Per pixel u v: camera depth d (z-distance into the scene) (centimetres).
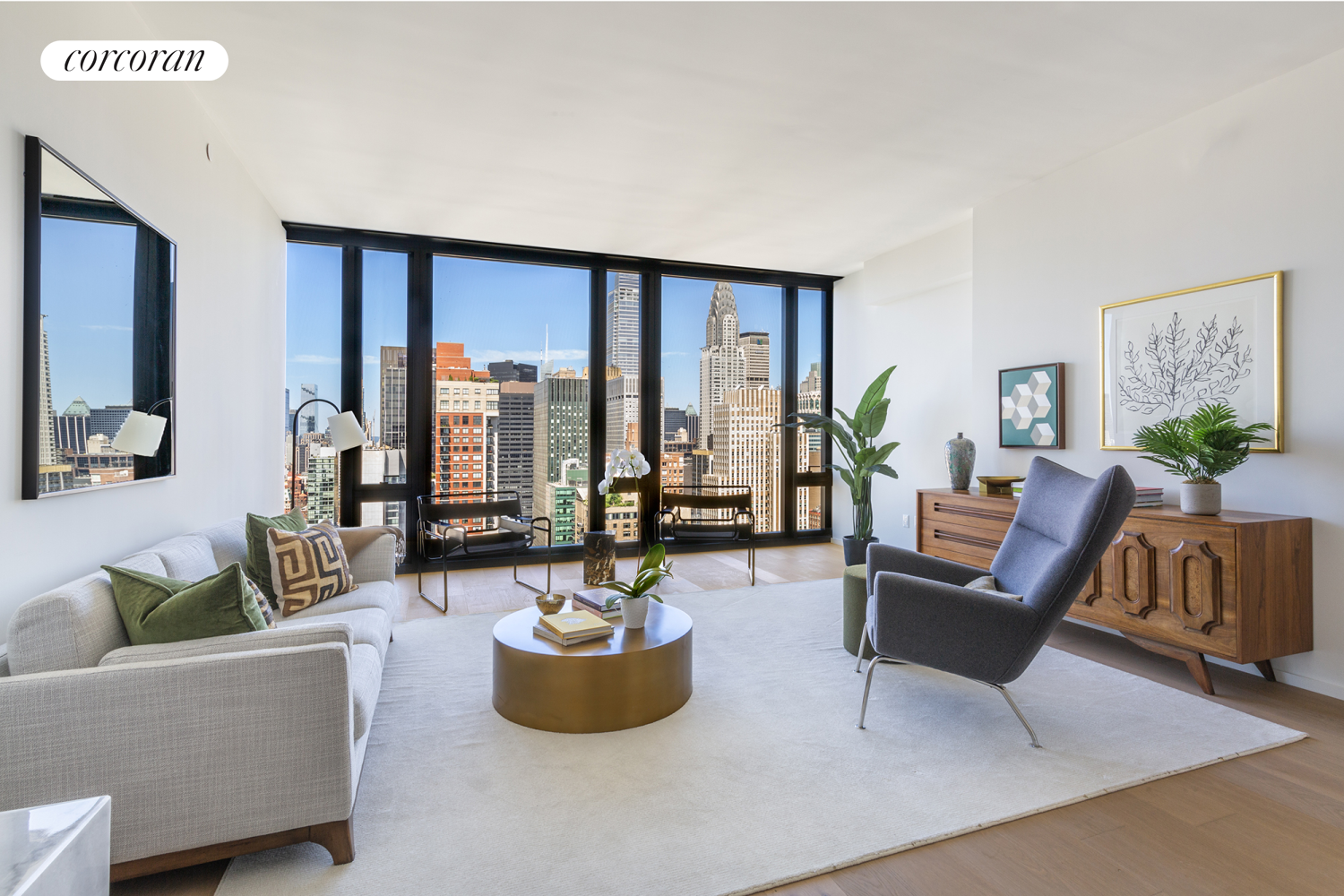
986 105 300
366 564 309
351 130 321
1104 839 167
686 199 420
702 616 373
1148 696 259
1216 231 299
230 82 276
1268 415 278
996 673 213
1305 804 184
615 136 331
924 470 532
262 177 378
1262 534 252
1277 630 255
